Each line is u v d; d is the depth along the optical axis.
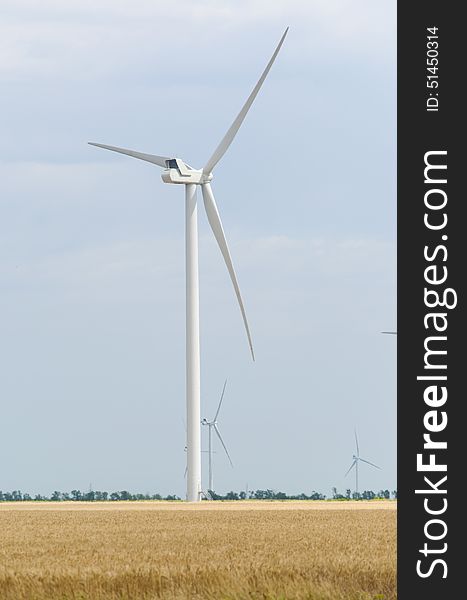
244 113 170.25
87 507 199.00
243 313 166.88
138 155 178.00
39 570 58.72
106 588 50.22
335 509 172.25
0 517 149.25
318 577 52.97
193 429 188.00
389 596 48.06
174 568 58.06
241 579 51.09
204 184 176.88
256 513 154.75
